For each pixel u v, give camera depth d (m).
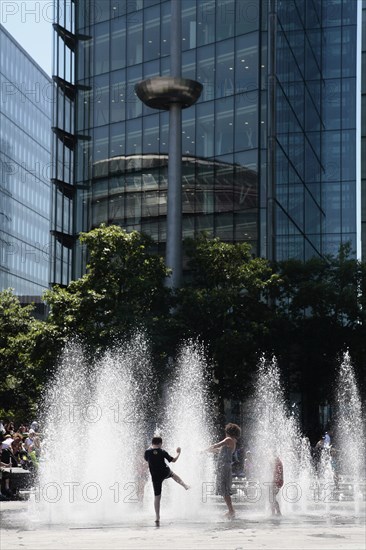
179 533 15.17
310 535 14.77
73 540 13.99
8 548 12.78
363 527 16.38
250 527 16.34
